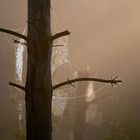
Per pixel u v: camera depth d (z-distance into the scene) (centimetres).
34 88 681
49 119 686
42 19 682
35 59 680
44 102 682
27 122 688
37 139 681
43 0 685
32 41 682
